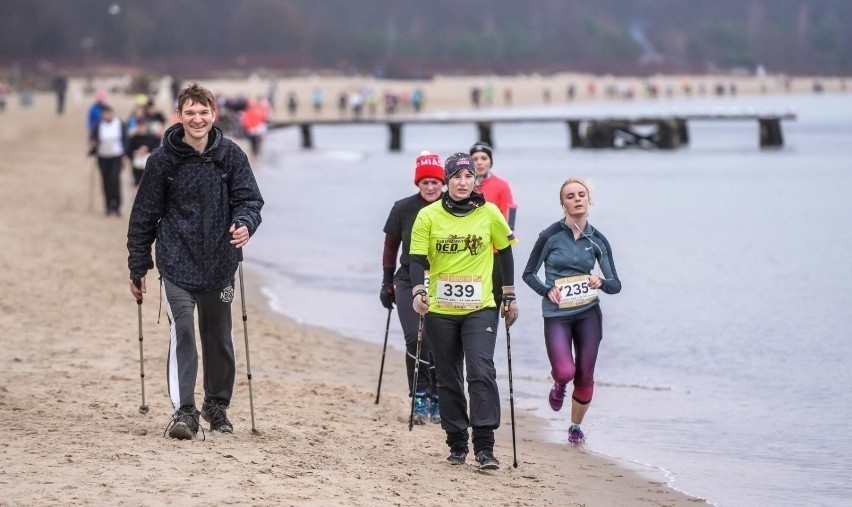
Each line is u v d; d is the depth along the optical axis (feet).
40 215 135.44
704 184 217.15
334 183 219.00
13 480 36.99
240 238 42.47
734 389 65.00
